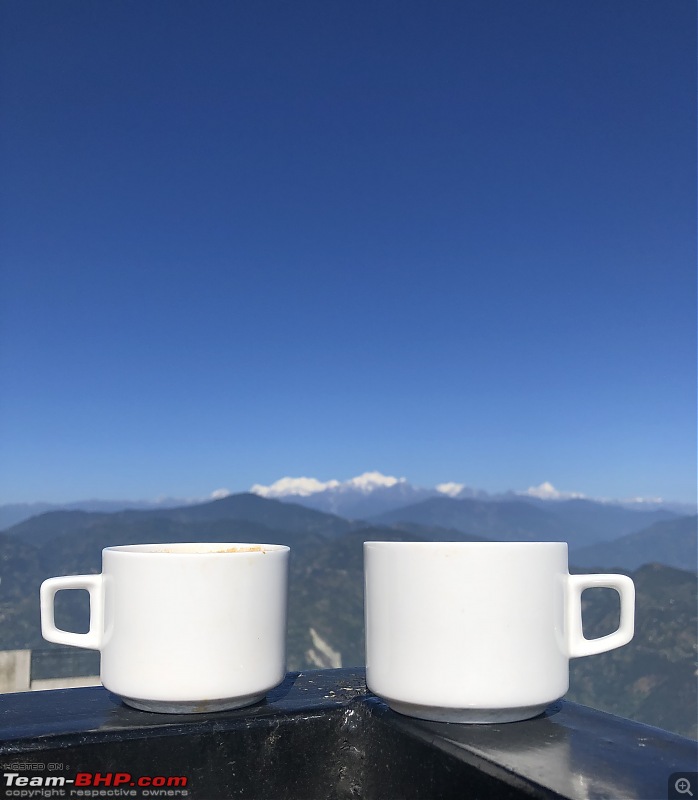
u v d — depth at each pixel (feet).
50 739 0.78
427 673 0.83
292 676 1.11
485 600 0.82
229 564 0.86
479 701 0.82
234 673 0.86
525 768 0.72
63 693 1.00
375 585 0.89
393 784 0.86
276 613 0.91
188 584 0.85
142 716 0.87
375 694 0.91
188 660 0.85
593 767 0.72
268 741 0.87
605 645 0.88
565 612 0.88
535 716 0.88
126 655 0.87
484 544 0.83
